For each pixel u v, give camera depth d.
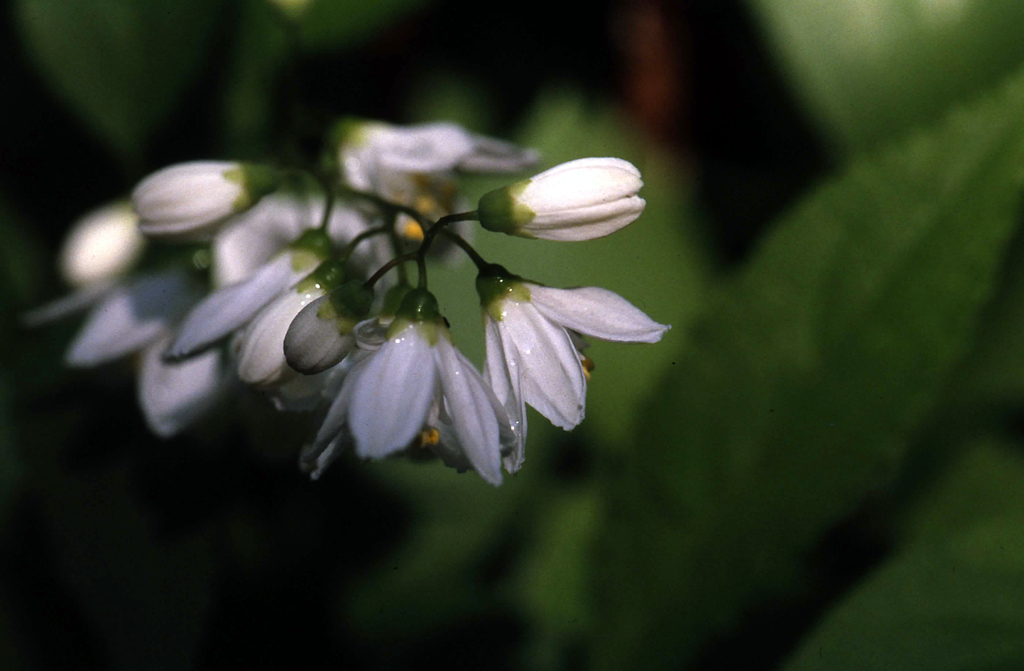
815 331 0.23
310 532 0.24
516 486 0.25
